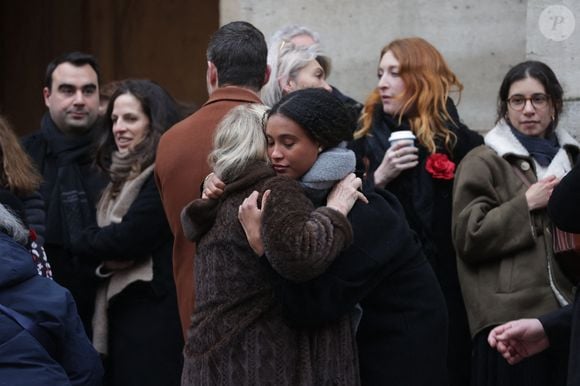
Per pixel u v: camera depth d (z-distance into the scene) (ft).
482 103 40.32
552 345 26.18
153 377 34.50
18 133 56.34
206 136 29.86
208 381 24.98
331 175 25.40
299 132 25.25
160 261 34.73
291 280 24.47
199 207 25.68
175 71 53.88
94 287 35.50
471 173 33.50
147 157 35.40
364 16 41.24
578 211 24.13
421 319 25.99
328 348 25.13
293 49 35.14
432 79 35.27
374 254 25.43
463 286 33.17
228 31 30.60
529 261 32.55
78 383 26.27
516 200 32.68
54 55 55.83
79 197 36.91
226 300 25.16
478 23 40.34
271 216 24.30
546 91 33.99
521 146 33.96
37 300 25.75
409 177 34.35
